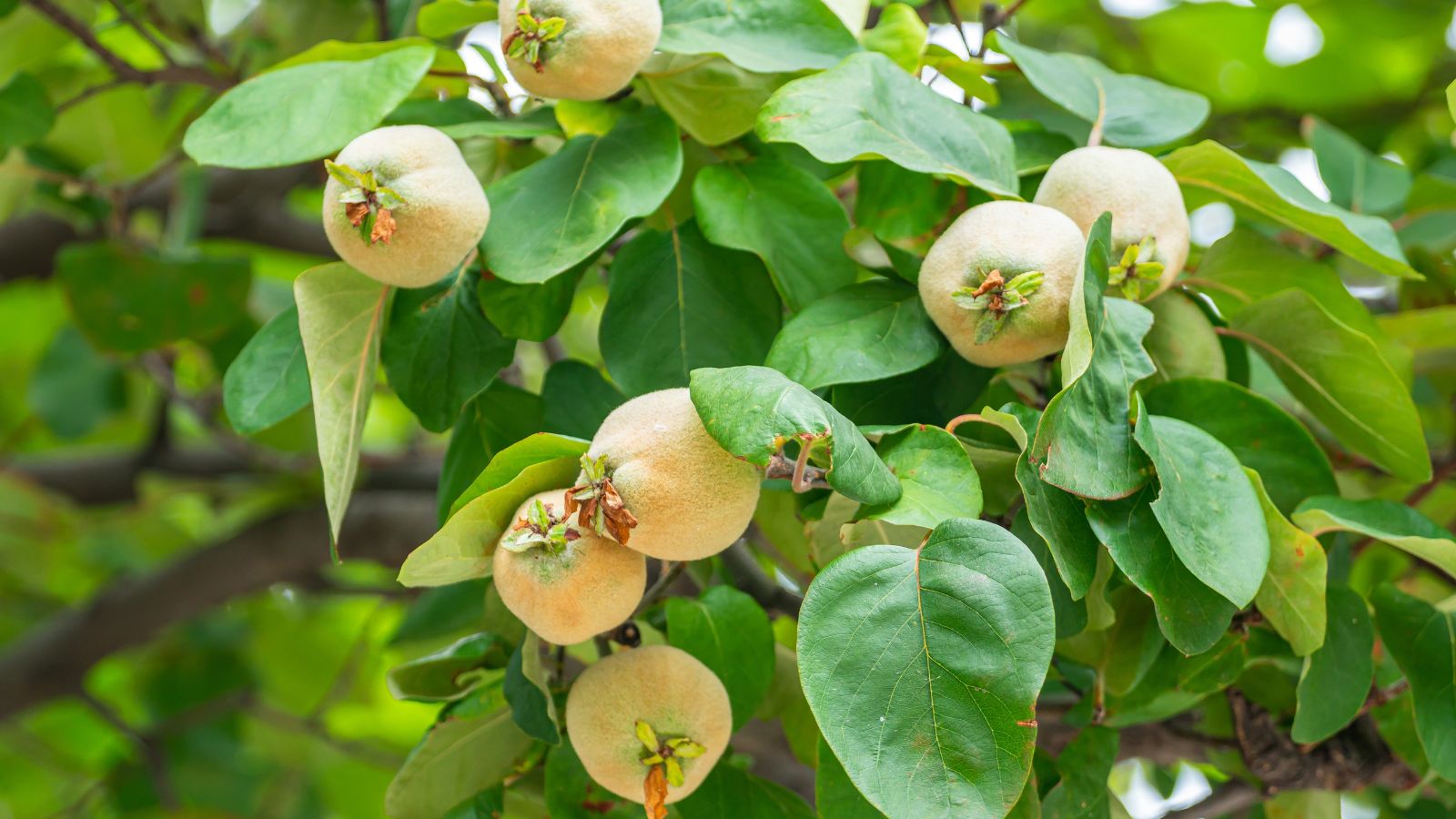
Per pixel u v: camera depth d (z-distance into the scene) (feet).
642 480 2.73
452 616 3.68
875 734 2.65
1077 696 3.36
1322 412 3.23
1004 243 2.89
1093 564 2.84
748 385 2.72
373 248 2.93
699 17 3.15
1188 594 2.86
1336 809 3.45
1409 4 4.88
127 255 4.28
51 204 4.32
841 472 2.71
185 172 4.48
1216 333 3.19
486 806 3.12
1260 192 3.16
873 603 2.70
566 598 2.77
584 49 2.97
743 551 3.36
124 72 3.90
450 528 2.81
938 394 3.01
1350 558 3.26
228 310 4.39
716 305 3.11
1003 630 2.68
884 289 3.04
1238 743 3.42
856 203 3.14
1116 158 3.01
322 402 2.99
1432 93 4.96
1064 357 2.83
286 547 4.75
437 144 2.97
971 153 3.05
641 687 2.92
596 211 3.03
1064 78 3.33
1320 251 3.67
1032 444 2.83
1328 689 3.08
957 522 2.72
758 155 3.23
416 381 3.10
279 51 4.05
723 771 3.11
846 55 3.14
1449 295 3.68
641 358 3.08
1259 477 2.95
